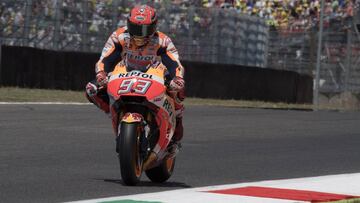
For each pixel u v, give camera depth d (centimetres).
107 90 2558
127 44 2608
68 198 2425
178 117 2775
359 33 10350
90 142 4312
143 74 2564
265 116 6731
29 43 8112
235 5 11206
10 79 7438
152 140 2636
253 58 9975
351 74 10288
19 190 2569
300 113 7400
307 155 4141
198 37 9169
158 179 2911
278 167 3581
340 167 3678
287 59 10694
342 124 6272
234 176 3203
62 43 8294
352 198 2522
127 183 2647
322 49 10569
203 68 8631
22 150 3831
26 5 8081
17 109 5903
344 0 10950
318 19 10888
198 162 3672
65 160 3538
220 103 8175
